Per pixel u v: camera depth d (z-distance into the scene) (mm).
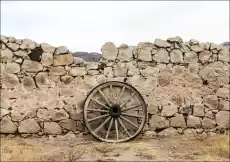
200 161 3846
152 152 4273
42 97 5266
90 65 5391
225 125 5531
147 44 5508
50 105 5273
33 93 5254
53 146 4656
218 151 4273
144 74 5457
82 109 5320
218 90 5562
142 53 5484
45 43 5348
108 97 5281
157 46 5520
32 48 5305
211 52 5594
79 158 3947
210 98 5535
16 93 5230
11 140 4875
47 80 5293
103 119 5270
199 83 5539
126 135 5238
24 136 5207
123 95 5320
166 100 5457
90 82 5363
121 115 5191
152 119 5414
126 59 5457
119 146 4656
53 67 5320
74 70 5348
